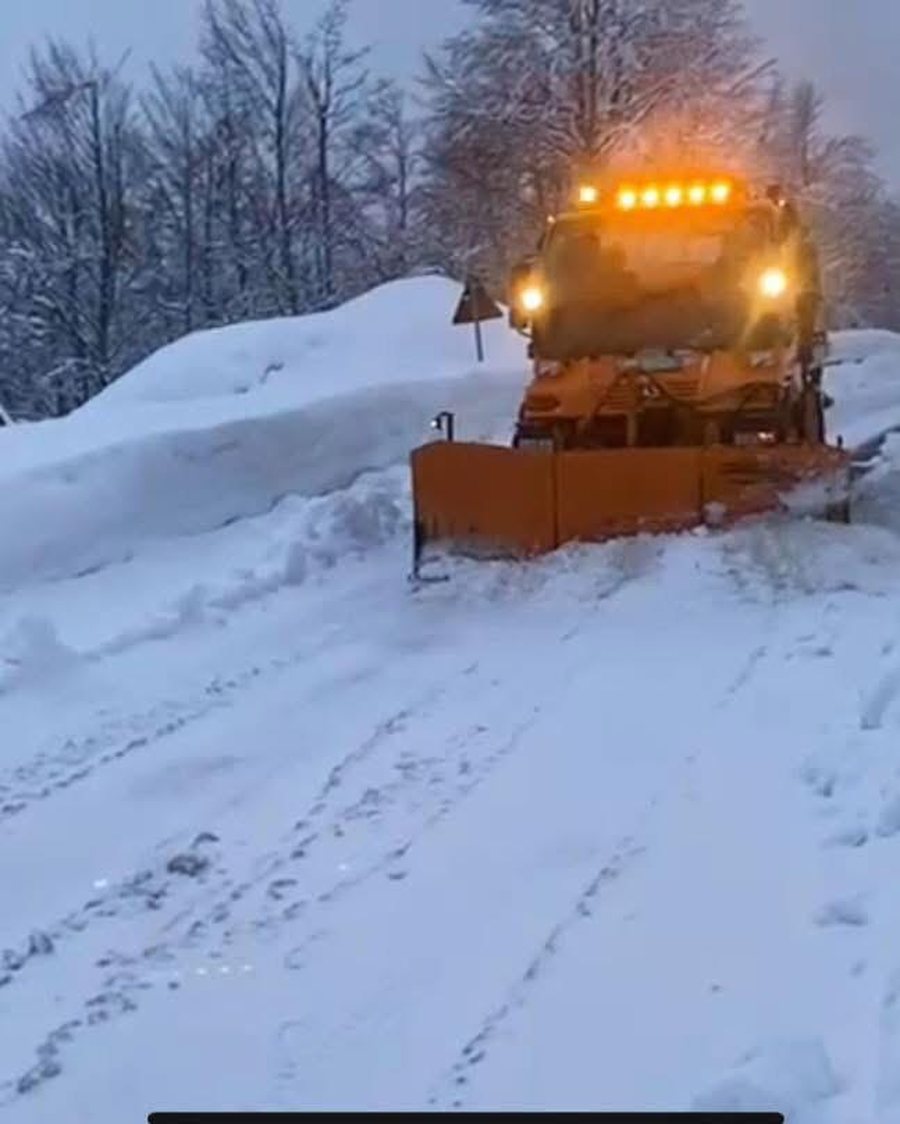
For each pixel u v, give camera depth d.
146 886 4.87
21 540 9.96
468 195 34.06
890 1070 3.43
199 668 7.58
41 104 43.84
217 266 43.03
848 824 4.96
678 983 4.04
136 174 44.38
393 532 10.91
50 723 6.72
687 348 10.57
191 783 5.85
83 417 15.35
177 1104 3.62
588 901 4.58
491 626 8.34
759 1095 3.39
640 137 31.19
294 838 5.23
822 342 11.06
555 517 9.77
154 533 10.74
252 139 42.78
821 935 4.24
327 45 42.38
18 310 42.66
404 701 6.89
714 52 32.56
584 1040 3.79
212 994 4.14
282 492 12.26
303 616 8.67
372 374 19.39
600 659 7.49
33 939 4.48
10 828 5.43
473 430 15.26
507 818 5.30
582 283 10.95
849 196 44.03
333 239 42.25
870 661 7.05
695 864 4.80
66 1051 3.88
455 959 4.26
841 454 9.63
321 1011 4.02
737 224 10.86
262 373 20.12
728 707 6.50
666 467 9.64
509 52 32.88
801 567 8.84
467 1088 3.61
